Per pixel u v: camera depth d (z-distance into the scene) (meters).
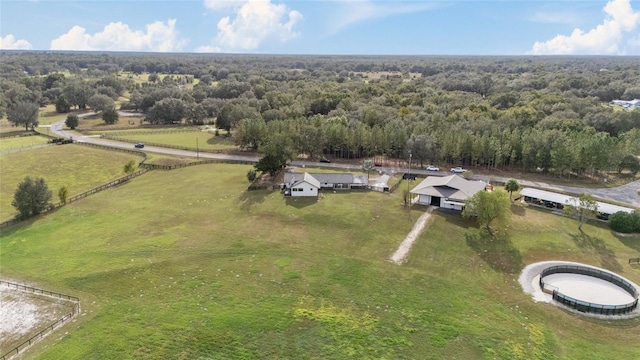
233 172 92.06
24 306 43.28
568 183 87.62
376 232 61.06
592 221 66.25
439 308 43.56
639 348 38.31
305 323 40.66
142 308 42.81
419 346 37.78
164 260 52.62
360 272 50.25
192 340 37.94
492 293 46.75
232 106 137.88
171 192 78.88
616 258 55.34
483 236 60.25
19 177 89.81
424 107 143.88
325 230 61.78
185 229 61.94
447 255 54.94
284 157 84.81
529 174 94.06
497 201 60.19
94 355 36.03
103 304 43.66
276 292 45.97
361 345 37.75
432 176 85.00
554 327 41.09
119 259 52.81
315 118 117.19
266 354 36.53
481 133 107.88
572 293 46.97
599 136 93.75
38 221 65.50
